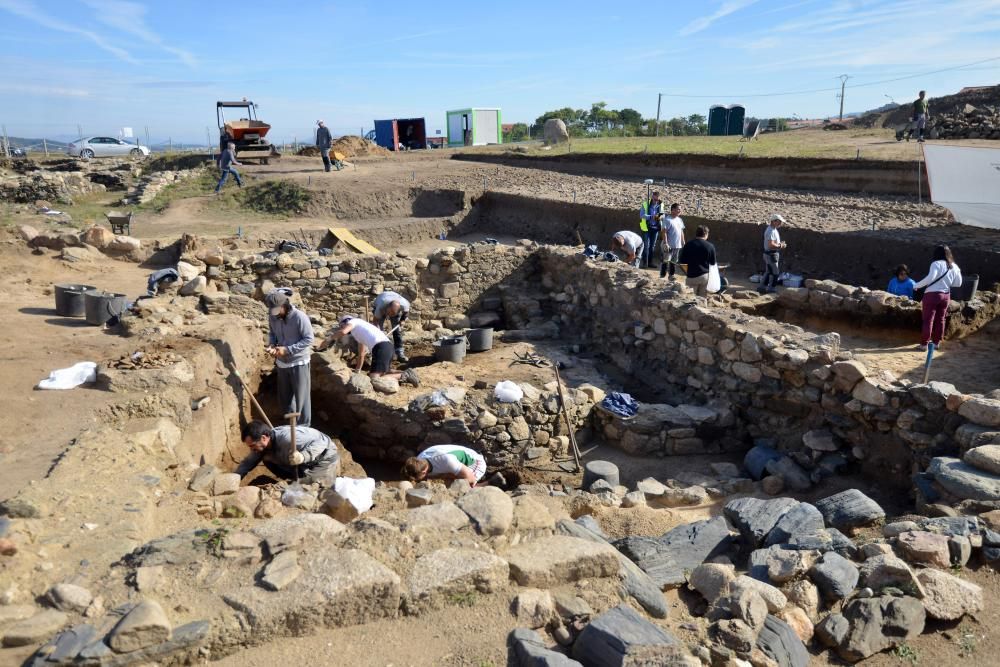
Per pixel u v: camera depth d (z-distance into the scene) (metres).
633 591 3.82
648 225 14.80
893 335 10.50
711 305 9.12
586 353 11.20
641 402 9.05
